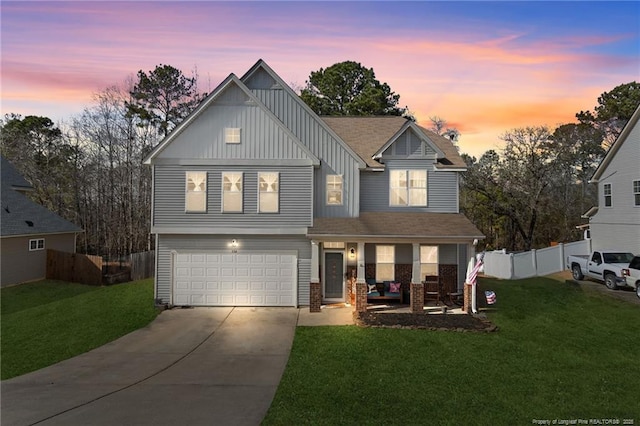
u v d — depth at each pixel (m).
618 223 25.33
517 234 44.34
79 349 12.97
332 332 14.27
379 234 16.72
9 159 39.38
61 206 41.06
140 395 9.42
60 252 25.73
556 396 9.52
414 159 19.62
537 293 20.00
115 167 41.56
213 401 9.05
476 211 46.72
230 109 18.06
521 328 14.79
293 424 7.99
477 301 18.20
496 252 26.56
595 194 43.72
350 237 16.75
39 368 11.37
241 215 17.94
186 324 15.52
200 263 18.08
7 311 18.42
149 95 42.81
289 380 10.23
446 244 19.12
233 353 12.43
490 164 39.81
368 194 19.61
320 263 18.73
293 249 18.05
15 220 24.81
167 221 17.89
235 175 17.98
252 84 19.23
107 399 9.20
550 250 25.88
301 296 18.06
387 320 15.31
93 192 42.00
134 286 21.84
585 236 28.56
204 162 17.91
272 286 18.09
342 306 18.06
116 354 12.45
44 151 44.06
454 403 9.04
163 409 8.66
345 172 18.88
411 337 13.62
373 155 19.84
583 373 10.92
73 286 24.25
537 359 11.88
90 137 40.38
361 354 12.11
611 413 8.75
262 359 11.89
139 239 39.97
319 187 18.77
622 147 25.12
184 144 18.00
